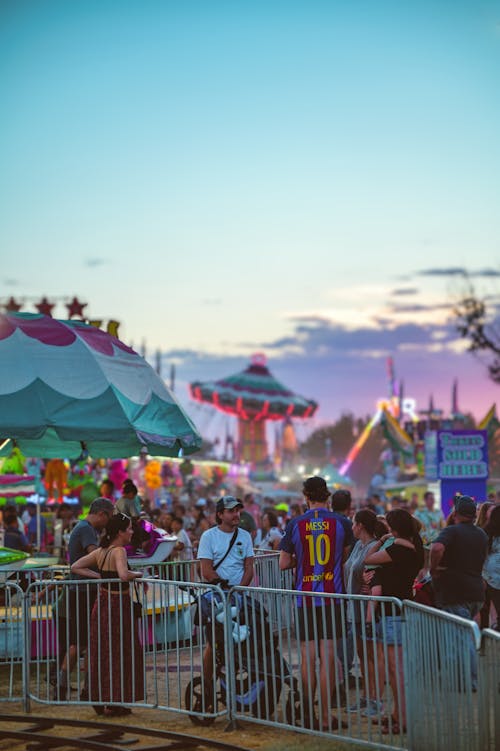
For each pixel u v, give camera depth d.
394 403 90.12
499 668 6.96
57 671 10.66
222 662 9.80
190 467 58.19
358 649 9.16
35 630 12.16
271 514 17.38
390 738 8.39
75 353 13.95
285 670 9.38
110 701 10.07
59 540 23.42
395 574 9.23
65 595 10.79
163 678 11.39
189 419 14.77
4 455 17.45
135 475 38.88
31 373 13.48
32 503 30.05
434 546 10.30
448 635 7.58
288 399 144.88
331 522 9.31
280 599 9.37
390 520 9.32
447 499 27.52
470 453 27.58
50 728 9.74
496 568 11.95
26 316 14.56
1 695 10.98
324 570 9.23
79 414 13.35
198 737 8.98
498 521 12.05
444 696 7.66
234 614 9.62
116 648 10.12
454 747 7.52
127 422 13.53
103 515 11.50
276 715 9.31
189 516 26.97
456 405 92.38
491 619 13.60
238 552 10.09
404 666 8.35
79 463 28.03
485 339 39.62
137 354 14.84
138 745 8.95
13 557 13.57
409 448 60.34
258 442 148.25
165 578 14.38
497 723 6.96
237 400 141.12
